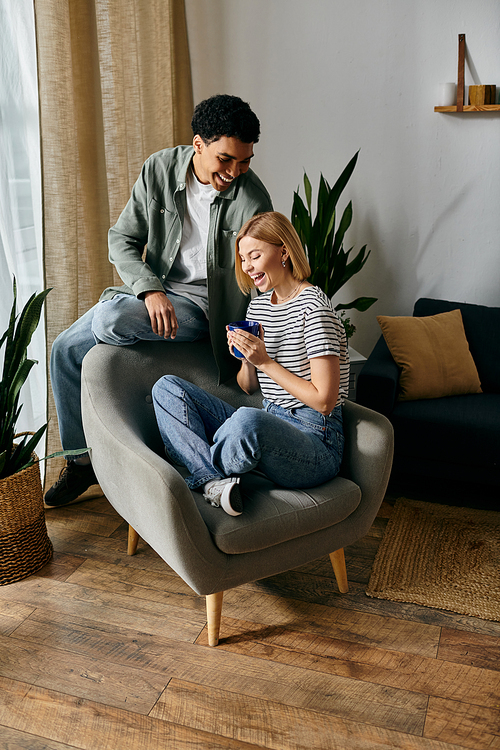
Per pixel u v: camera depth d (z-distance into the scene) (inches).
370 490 70.3
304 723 58.7
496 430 90.5
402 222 116.9
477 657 66.2
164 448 77.7
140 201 82.3
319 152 116.3
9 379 77.1
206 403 74.1
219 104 69.1
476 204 113.0
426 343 101.9
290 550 66.9
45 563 82.2
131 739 57.1
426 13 105.5
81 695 61.7
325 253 105.3
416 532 88.7
